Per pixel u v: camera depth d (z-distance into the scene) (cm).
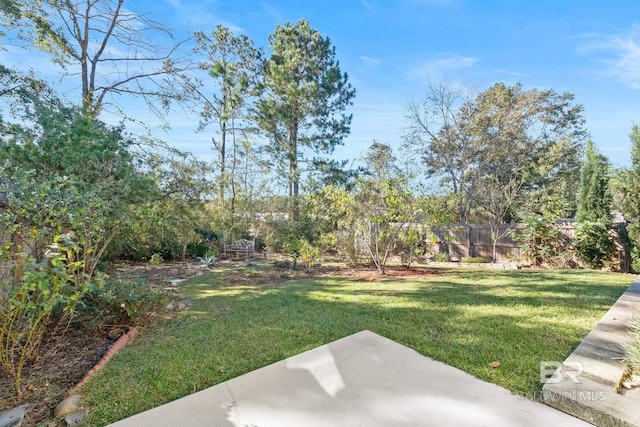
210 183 1166
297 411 227
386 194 769
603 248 809
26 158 523
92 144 566
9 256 294
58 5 945
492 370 277
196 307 497
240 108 1495
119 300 408
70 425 215
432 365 290
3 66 807
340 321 415
